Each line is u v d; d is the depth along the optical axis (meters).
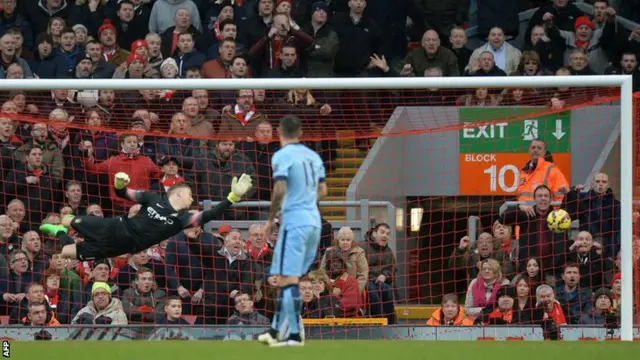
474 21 52.69
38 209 40.66
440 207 47.31
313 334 35.62
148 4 51.31
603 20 50.50
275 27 47.16
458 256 41.28
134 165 40.69
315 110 44.69
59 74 47.88
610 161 46.16
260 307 38.12
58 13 51.19
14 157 40.66
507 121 39.62
